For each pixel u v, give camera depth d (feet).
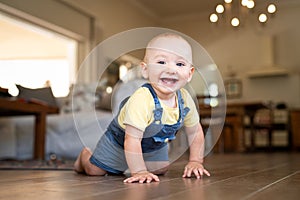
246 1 13.37
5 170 6.23
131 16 21.15
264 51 22.34
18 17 13.51
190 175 4.26
